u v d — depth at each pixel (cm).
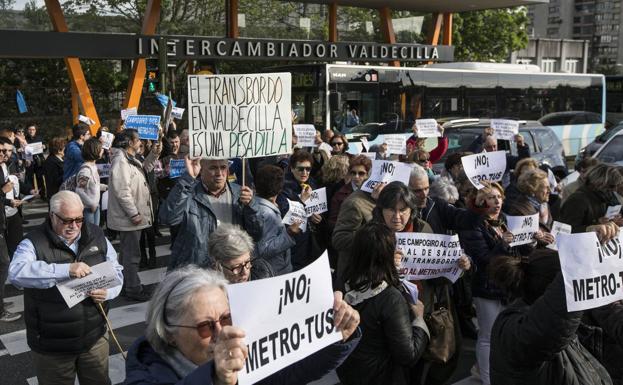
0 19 1706
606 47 15812
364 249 332
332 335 222
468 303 532
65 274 371
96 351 396
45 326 380
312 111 1509
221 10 2016
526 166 629
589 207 539
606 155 1119
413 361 335
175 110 1316
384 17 2356
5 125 2134
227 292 199
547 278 262
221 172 465
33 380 540
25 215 1230
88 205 770
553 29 16550
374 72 1575
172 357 216
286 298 210
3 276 672
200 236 456
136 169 746
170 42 1731
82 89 1686
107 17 1841
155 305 216
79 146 922
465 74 1803
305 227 595
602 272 249
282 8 2161
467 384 523
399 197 418
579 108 2155
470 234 478
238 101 479
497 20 3734
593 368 270
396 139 923
